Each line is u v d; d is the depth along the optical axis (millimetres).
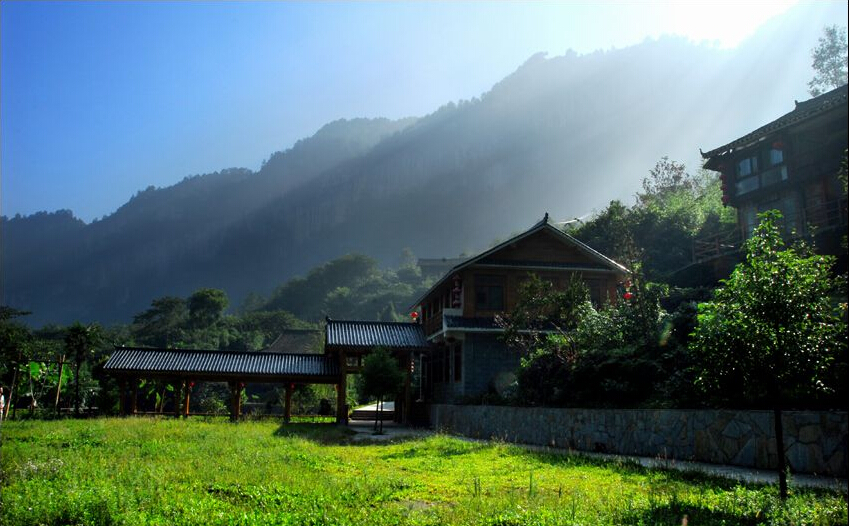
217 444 15703
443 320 29781
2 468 10875
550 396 20547
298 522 7391
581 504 8367
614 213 42969
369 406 53219
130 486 9336
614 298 30062
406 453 16375
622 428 16188
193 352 34281
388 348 32844
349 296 115375
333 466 13039
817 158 24625
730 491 9367
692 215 39906
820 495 8594
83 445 15336
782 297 8414
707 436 13461
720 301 9398
